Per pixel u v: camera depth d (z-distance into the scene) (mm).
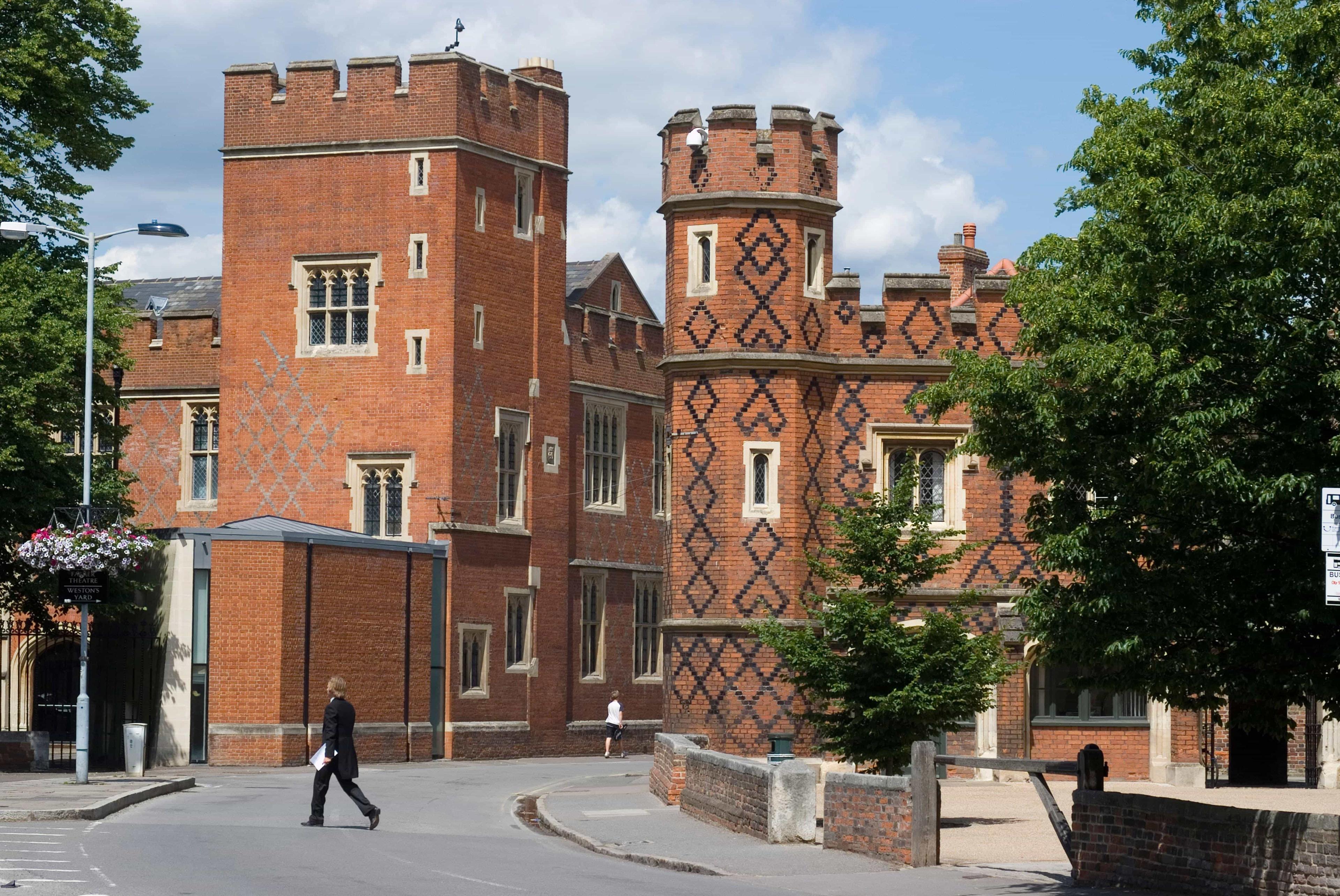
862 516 24859
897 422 33125
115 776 32250
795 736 32312
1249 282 13625
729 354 32844
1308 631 14477
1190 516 14789
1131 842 16328
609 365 53094
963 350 16906
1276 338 13742
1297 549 14227
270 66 46781
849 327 33406
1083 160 16359
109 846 18891
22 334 33500
